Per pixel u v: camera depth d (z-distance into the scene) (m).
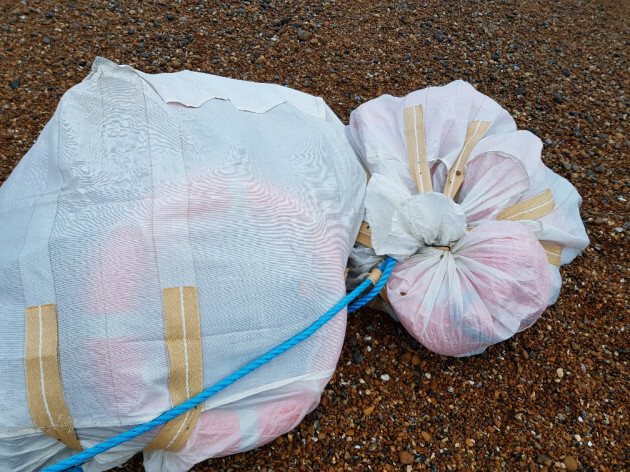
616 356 1.26
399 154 1.23
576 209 1.28
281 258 0.92
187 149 0.97
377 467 1.04
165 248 0.87
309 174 1.02
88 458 0.84
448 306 1.05
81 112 1.00
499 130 1.31
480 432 1.11
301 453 1.04
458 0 2.36
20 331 0.84
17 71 1.69
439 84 1.91
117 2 2.00
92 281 0.84
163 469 0.93
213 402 0.88
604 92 1.99
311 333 0.92
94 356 0.82
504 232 1.07
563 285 1.38
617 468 1.09
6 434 0.81
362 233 1.13
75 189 0.91
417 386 1.15
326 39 2.01
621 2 2.56
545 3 2.47
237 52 1.89
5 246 0.92
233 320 0.88
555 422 1.14
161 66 1.78
